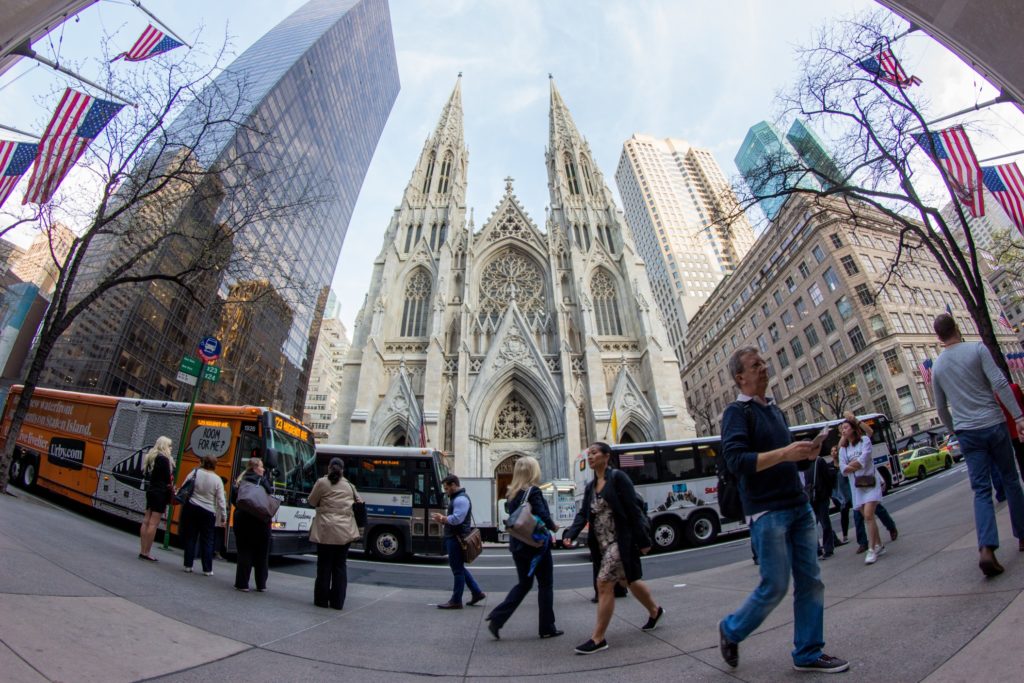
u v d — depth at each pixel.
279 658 4.78
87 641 4.35
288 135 59.56
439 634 6.27
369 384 40.66
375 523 18.83
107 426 15.95
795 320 66.94
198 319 49.88
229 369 55.75
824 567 8.74
